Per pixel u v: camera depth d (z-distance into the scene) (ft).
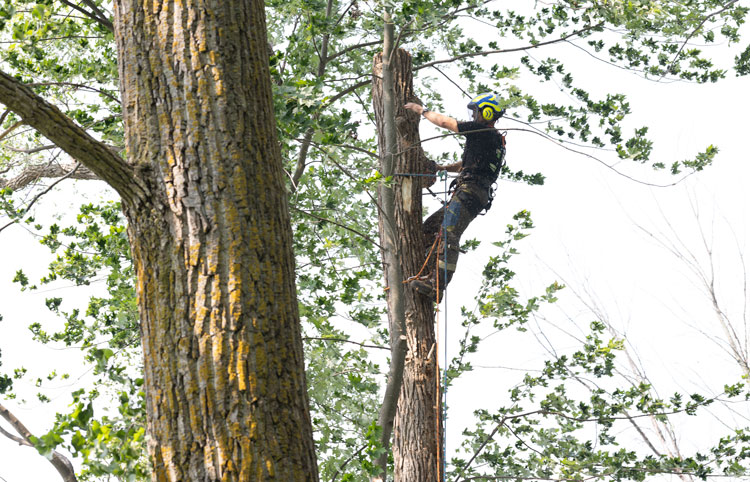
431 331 33.94
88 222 32.65
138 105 15.03
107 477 13.69
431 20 28.35
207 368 13.74
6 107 13.28
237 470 13.30
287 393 14.15
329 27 29.45
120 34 15.52
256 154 15.12
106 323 33.24
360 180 28.68
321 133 26.43
